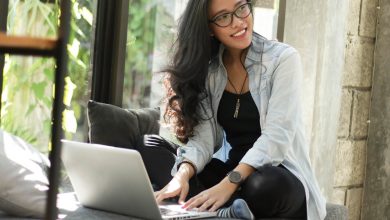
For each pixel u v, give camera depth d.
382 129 3.82
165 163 2.77
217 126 2.82
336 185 3.78
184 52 2.77
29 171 2.12
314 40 3.51
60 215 2.19
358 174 3.91
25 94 3.18
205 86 2.79
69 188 2.80
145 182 2.11
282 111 2.61
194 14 2.73
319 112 3.52
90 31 3.26
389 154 3.79
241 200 2.35
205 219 2.28
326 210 2.70
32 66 3.18
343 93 3.75
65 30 1.33
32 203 2.08
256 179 2.44
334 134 3.61
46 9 3.20
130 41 3.65
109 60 3.24
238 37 2.66
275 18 3.71
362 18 3.81
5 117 3.11
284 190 2.42
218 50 2.82
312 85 3.51
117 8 3.22
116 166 2.14
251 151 2.55
